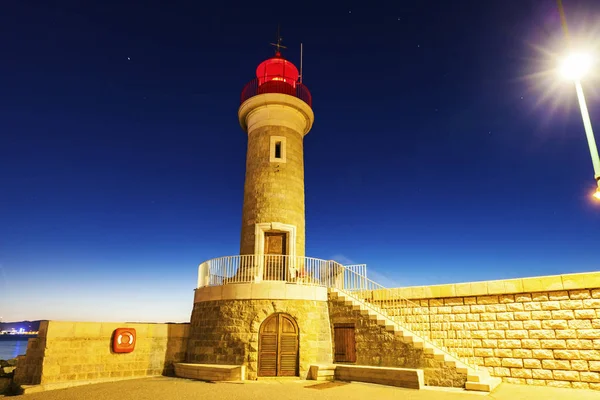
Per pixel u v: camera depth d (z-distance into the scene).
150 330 14.62
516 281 12.28
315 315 13.95
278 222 16.72
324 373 12.73
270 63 20.41
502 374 12.04
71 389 11.47
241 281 14.09
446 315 13.38
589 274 11.16
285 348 13.27
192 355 14.72
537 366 11.52
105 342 13.41
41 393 10.84
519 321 12.07
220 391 10.64
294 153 18.41
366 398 9.46
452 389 10.60
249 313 13.51
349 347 13.70
